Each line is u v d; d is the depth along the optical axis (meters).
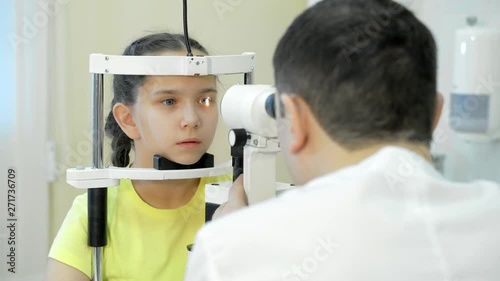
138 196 1.26
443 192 0.68
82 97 2.06
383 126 0.69
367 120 0.68
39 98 1.95
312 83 0.70
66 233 1.21
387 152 0.68
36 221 2.00
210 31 2.23
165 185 1.26
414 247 0.64
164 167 1.13
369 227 0.64
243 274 0.65
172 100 1.17
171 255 1.25
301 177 0.75
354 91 0.68
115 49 2.09
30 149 1.96
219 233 0.67
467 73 1.46
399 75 0.68
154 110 1.17
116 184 1.12
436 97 0.73
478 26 1.46
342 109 0.69
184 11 1.11
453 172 1.53
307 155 0.73
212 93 1.20
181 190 1.28
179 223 1.26
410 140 0.71
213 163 1.18
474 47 1.44
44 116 1.97
